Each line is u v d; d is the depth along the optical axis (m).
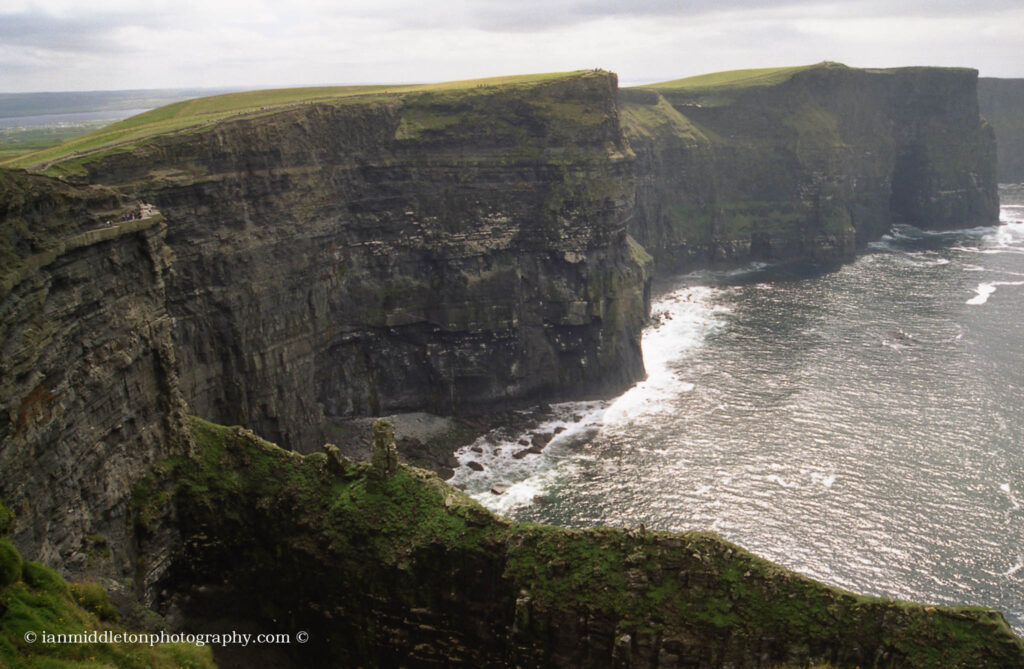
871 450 101.44
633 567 54.56
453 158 115.12
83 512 53.03
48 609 37.34
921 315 159.38
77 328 53.53
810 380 126.12
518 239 119.38
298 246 98.81
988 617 49.91
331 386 108.69
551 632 55.44
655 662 52.97
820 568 77.75
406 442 105.62
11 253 46.94
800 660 50.97
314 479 65.19
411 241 113.62
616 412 116.50
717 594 53.06
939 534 82.88
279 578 63.75
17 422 45.31
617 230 126.69
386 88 142.38
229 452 66.94
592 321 121.88
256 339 93.00
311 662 62.94
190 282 86.12
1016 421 108.88
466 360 116.00
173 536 63.75
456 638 59.81
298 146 99.44
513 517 88.06
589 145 120.62
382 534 61.59
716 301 174.38
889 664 49.81
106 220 58.03
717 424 110.75
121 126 107.62
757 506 88.69
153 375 63.19
